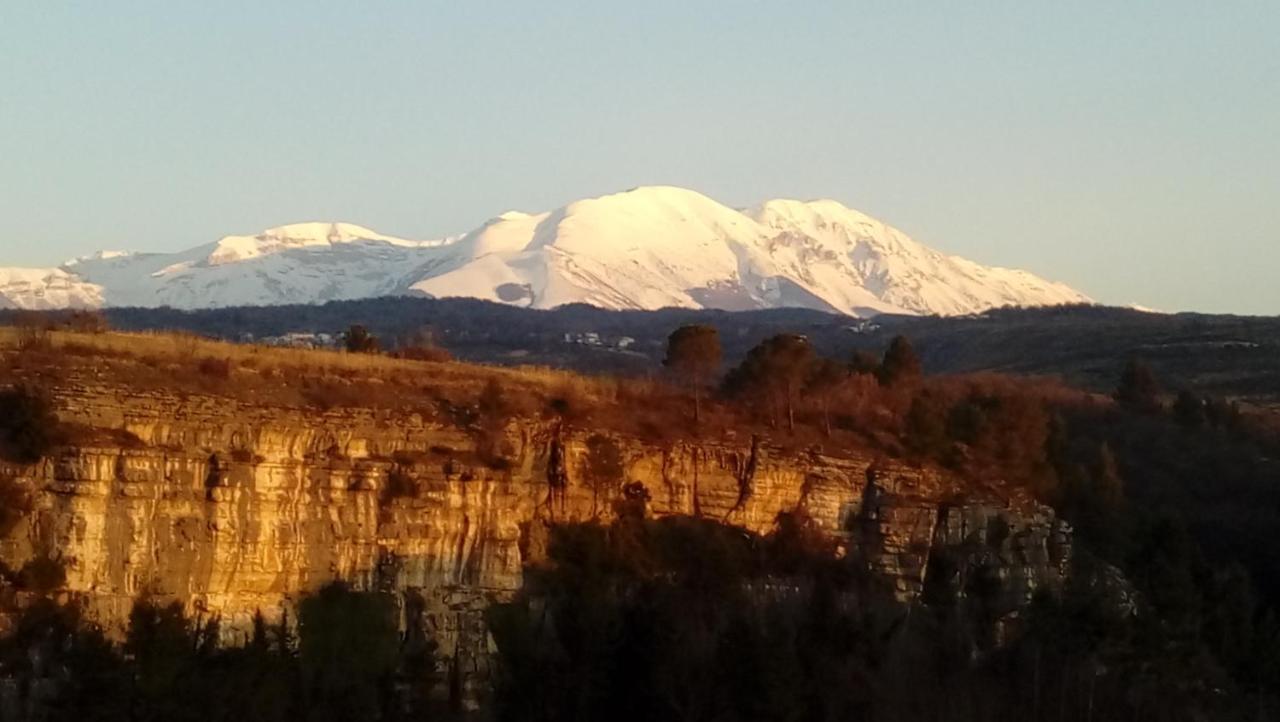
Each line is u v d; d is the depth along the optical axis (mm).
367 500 91188
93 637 78500
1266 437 174500
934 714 102375
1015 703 107500
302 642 87062
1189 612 122875
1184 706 113312
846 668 101438
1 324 102438
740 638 96812
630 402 110688
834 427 119250
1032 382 197750
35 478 80562
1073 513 128125
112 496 82062
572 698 93312
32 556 79375
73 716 76562
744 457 109500
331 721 84562
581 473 101500
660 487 105625
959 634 110000
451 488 94250
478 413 99188
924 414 120625
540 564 97562
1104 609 115688
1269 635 125812
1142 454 161625
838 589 107625
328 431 91000
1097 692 111000
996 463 122938
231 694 81125
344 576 89750
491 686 92188
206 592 84562
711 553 103625
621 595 98938
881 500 113375
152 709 78500
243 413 88375
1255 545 144375
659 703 93938
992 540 115875
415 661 89750
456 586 93688
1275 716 118125
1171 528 130500
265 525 87125
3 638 77062
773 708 95375
